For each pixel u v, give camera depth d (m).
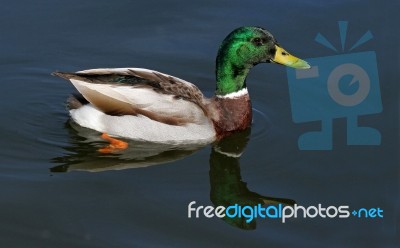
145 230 11.77
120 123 13.85
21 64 15.81
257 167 13.56
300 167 13.50
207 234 11.79
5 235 11.47
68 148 13.77
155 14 17.17
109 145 13.89
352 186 12.97
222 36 16.55
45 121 14.48
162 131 13.82
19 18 16.88
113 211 12.16
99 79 13.89
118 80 13.97
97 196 12.52
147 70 14.21
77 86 13.70
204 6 17.38
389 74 15.61
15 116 14.55
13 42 16.30
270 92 15.52
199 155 13.88
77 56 16.08
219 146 14.16
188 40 16.52
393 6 17.19
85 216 11.99
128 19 17.02
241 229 11.96
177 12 17.23
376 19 16.84
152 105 13.84
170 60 16.06
